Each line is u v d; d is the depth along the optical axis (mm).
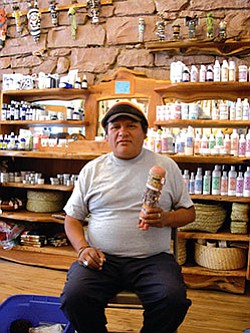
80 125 3250
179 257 2639
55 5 3398
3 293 2418
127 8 3205
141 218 1547
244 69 2729
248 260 2500
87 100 3246
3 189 3354
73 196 1749
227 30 2979
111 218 1643
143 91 3086
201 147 2711
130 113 1638
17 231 3088
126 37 3209
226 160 2547
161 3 3119
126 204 1636
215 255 2566
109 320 2129
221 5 2986
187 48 2998
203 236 2574
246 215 2580
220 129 2889
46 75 3275
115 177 1667
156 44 3041
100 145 2893
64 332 1649
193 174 2711
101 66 3281
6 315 1845
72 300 1478
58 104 3342
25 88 3264
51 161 3373
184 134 2746
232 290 2553
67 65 3385
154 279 1513
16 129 3459
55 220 2945
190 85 2793
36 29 3434
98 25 3291
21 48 3527
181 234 2598
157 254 1647
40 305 1880
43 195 3117
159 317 1460
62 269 2871
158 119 2957
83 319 1499
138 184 1641
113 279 1597
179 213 1654
